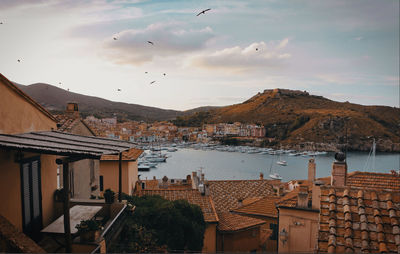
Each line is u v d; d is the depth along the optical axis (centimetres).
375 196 847
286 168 15300
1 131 822
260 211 2395
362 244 700
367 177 1633
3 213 774
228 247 2047
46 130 1096
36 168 954
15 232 582
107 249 984
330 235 752
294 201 1839
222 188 3288
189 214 1750
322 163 17075
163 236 1479
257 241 2188
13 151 822
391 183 1529
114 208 1167
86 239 836
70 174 1450
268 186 3394
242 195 3148
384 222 754
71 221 948
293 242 1755
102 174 2450
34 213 937
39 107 1029
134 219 1423
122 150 867
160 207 1598
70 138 939
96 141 984
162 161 17150
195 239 1655
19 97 909
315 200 1744
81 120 1714
